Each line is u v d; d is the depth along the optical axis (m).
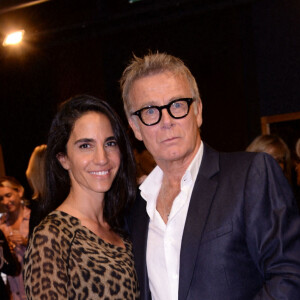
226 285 1.73
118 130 2.21
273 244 1.67
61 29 6.40
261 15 5.49
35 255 1.92
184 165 1.98
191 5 5.82
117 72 6.70
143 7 5.90
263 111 5.53
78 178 2.16
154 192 2.07
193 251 1.78
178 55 6.29
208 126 6.06
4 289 3.59
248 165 1.82
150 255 1.99
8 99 7.21
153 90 1.90
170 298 1.89
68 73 6.94
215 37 6.02
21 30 6.01
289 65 5.31
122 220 2.30
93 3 6.00
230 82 5.91
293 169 4.88
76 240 2.04
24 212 4.16
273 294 1.61
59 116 2.20
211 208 1.81
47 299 1.85
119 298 2.00
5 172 7.50
